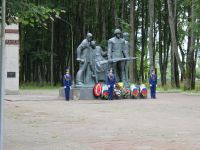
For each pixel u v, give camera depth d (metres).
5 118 19.98
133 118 20.16
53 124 17.81
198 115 21.62
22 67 62.53
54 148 12.18
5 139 13.83
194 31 44.72
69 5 61.78
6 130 15.98
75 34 63.31
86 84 35.44
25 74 66.75
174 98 36.03
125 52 37.00
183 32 56.97
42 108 25.50
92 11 59.94
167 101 32.19
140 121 18.91
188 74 48.00
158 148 12.16
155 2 60.50
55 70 66.19
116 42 36.62
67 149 12.02
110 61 36.25
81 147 12.34
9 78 41.75
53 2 60.25
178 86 56.59
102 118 20.12
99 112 23.17
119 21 56.16
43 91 47.00
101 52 36.78
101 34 59.00
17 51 42.19
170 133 15.18
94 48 36.19
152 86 36.09
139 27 64.94
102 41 55.62
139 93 35.84
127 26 51.81
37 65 66.44
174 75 55.09
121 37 37.50
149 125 17.47
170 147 12.33
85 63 35.47
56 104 28.86
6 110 23.98
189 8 55.44
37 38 63.84
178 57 48.75
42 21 13.31
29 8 12.40
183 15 60.44
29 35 63.31
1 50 8.49
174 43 48.66
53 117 20.47
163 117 20.62
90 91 34.34
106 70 36.25
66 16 63.38
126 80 36.88
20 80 62.34
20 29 57.00
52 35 61.41
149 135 14.71
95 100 33.47
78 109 25.03
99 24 59.00
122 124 17.83
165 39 61.62
